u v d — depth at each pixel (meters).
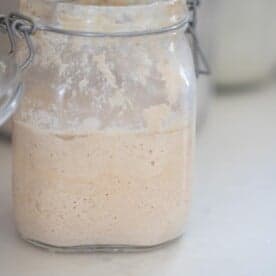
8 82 0.42
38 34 0.45
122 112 0.45
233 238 0.51
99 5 0.47
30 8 0.45
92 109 0.45
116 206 0.47
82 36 0.44
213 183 0.58
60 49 0.45
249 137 0.66
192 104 0.48
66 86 0.45
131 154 0.46
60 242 0.48
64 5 0.44
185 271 0.47
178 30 0.46
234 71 0.72
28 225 0.48
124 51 0.45
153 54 0.45
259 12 0.70
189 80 0.47
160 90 0.46
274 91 0.75
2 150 0.60
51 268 0.47
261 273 0.47
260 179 0.59
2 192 0.55
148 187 0.47
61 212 0.47
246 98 0.73
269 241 0.51
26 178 0.47
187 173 0.49
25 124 0.46
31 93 0.46
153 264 0.48
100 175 0.46
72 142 0.45
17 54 0.46
